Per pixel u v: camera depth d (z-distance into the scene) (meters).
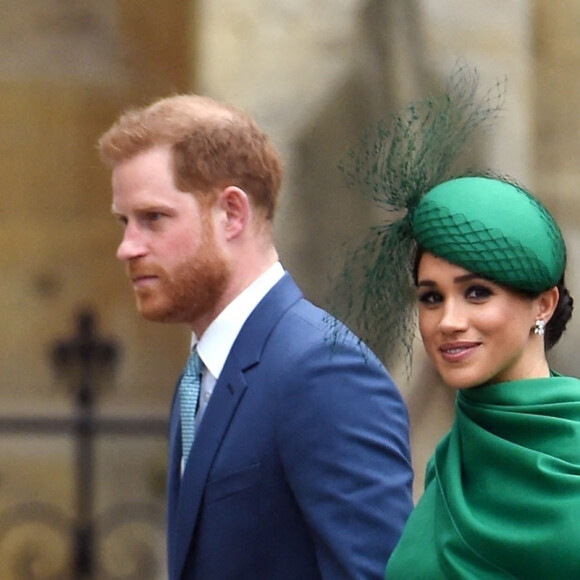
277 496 9.82
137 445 32.19
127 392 33.66
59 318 34.56
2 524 30.77
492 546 7.62
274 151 10.62
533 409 7.88
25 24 34.06
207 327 10.38
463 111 9.14
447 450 8.23
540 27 25.48
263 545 9.83
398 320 8.62
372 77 23.17
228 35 23.27
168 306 10.29
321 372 9.80
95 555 29.62
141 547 30.47
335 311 9.05
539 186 25.28
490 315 7.91
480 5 23.28
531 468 7.68
